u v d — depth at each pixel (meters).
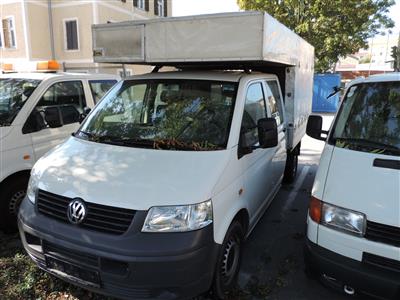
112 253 2.64
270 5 21.58
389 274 2.71
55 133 4.88
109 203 2.76
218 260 3.01
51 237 2.87
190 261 2.67
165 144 3.43
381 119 3.34
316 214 3.10
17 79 5.14
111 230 2.73
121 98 4.18
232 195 3.27
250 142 3.76
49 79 5.13
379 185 2.83
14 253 4.02
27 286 3.41
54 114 4.71
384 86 3.56
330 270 2.96
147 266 2.61
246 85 3.97
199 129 3.59
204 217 2.80
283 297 3.46
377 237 2.76
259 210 4.38
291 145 6.10
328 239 2.99
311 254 3.10
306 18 21.16
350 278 2.85
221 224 3.02
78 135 3.91
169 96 3.99
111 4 21.75
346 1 20.25
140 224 2.68
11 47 21.89
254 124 4.05
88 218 2.81
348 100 3.68
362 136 3.30
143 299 2.69
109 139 3.68
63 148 3.62
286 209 5.68
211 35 3.60
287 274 3.85
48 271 3.03
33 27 21.30
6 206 4.39
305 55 7.11
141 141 3.55
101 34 4.12
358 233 2.84
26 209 3.18
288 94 6.00
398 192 2.75
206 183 2.91
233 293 3.43
